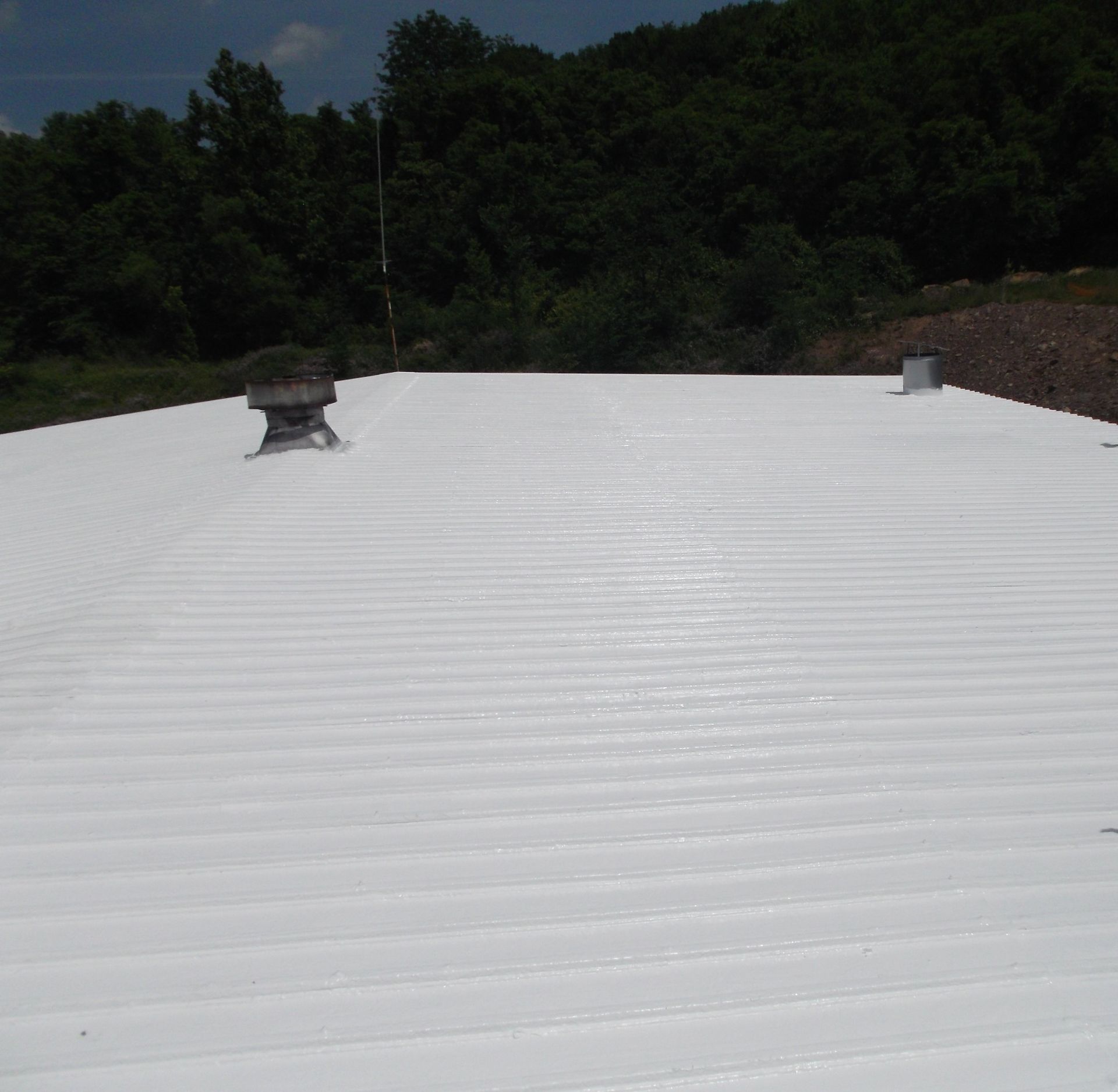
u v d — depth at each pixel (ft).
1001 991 8.20
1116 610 15.92
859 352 97.96
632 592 16.51
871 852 9.89
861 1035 7.79
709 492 22.49
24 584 18.57
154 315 136.46
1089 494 22.52
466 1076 7.43
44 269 136.98
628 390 37.01
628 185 137.59
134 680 13.35
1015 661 14.05
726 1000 8.13
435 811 10.58
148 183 165.07
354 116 172.35
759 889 9.37
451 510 20.86
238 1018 7.91
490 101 160.15
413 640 14.62
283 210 142.31
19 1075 7.37
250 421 36.29
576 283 132.67
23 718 12.30
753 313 109.29
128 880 9.44
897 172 125.49
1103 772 11.28
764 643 14.60
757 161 133.49
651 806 10.67
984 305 99.35
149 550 18.89
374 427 29.35
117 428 39.42
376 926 8.91
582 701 12.87
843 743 11.90
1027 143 121.19
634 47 217.97
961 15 160.86
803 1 191.21
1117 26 142.31
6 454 36.58
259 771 11.25
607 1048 7.68
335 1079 7.39
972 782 11.09
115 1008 7.98
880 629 15.11
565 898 9.27
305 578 17.03
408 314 126.52
